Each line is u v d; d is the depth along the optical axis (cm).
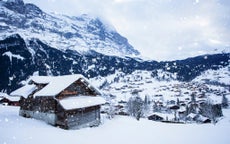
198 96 13050
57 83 2884
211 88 16638
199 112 7050
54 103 2791
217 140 2061
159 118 6638
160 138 2223
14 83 15900
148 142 2044
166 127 2969
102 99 3350
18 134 1720
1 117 2695
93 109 3175
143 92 15912
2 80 15588
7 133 1678
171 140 2120
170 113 8919
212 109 5684
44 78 3194
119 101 10825
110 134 2388
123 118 3866
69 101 2744
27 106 3136
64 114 2702
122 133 2477
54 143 1653
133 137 2259
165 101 12444
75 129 2741
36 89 3136
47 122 2817
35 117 2981
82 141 1891
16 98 6650
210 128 2781
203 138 2169
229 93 14588
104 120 3544
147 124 3250
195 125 3152
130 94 15012
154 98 13412
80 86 3158
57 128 2530
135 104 5081
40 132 2002
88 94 3306
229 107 10169
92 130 2616
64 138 1903
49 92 2683
